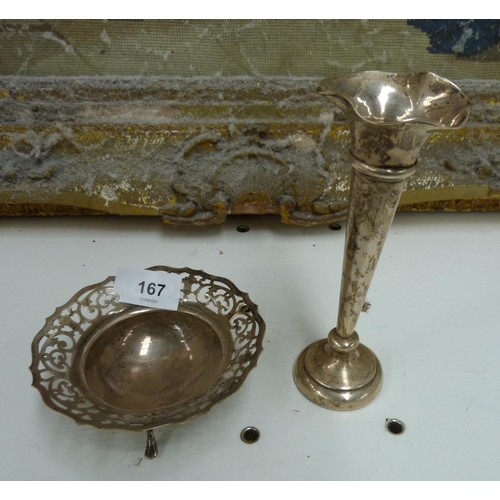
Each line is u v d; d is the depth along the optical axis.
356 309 0.76
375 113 0.62
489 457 0.75
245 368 0.73
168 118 1.07
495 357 0.91
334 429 0.78
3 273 1.08
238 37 1.00
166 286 0.91
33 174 1.09
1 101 1.04
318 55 1.03
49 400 0.67
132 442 0.76
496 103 1.09
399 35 1.01
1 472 0.72
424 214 1.31
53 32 0.99
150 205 1.14
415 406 0.82
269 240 1.21
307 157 1.11
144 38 1.00
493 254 1.17
